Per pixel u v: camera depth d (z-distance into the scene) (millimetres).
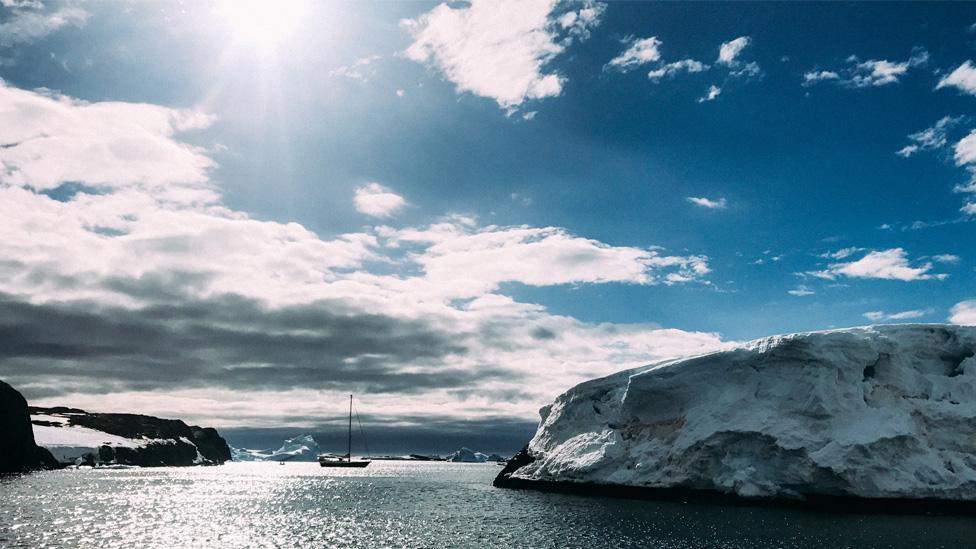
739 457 74625
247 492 110875
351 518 71562
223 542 56250
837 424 70062
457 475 190000
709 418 78125
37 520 67000
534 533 58094
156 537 58656
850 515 65125
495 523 64688
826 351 73125
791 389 73938
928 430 70875
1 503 81875
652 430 84375
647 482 79875
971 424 70188
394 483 139875
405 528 62938
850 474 66625
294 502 91688
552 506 76688
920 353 76750
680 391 82688
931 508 65625
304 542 56062
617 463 85062
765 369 77375
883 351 74188
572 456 91875
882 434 67438
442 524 65062
